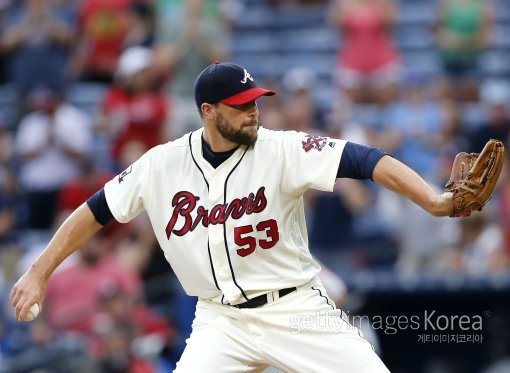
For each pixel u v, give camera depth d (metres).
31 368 32.38
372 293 36.25
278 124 41.28
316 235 38.16
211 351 18.67
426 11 53.97
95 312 34.50
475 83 47.81
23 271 39.16
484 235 37.72
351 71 47.62
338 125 41.09
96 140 48.06
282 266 18.58
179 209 18.80
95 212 19.20
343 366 18.30
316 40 53.56
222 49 46.00
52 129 43.88
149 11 51.34
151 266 37.38
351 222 38.19
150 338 34.00
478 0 48.97
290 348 18.55
